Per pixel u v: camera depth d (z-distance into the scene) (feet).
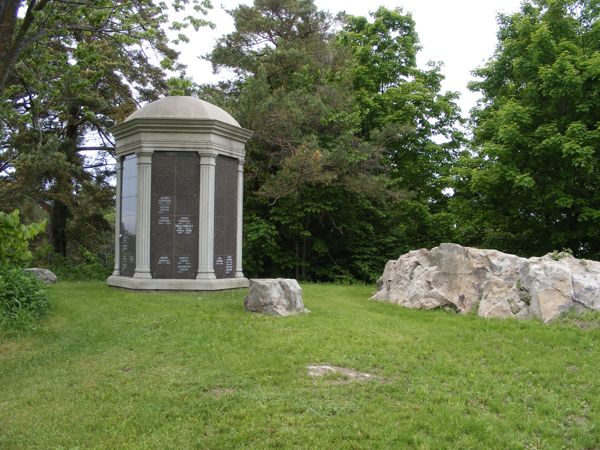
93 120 79.77
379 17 94.17
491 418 19.69
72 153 84.64
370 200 82.02
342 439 17.94
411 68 93.50
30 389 23.38
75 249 107.96
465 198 78.48
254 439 18.02
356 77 88.53
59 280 65.98
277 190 68.59
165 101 47.16
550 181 66.49
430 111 90.68
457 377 24.07
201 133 45.50
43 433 19.01
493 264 39.70
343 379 23.36
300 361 25.44
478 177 68.23
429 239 92.53
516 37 78.59
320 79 80.43
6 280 35.55
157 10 51.80
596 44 68.64
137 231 45.70
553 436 18.71
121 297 41.57
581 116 65.82
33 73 55.62
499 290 37.70
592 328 31.83
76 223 97.55
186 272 45.50
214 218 46.37
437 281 40.63
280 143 73.10
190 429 18.86
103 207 93.20
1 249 36.99
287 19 91.30
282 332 30.45
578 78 61.62
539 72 64.59
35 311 34.81
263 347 27.55
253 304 36.06
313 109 71.92
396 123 78.64
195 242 45.62
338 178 73.56
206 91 82.53
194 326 32.09
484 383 23.20
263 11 91.50
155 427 19.16
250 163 76.13
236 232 49.52
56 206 91.20
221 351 27.25
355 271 84.38
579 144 59.98
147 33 49.65
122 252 48.96
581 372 25.13
